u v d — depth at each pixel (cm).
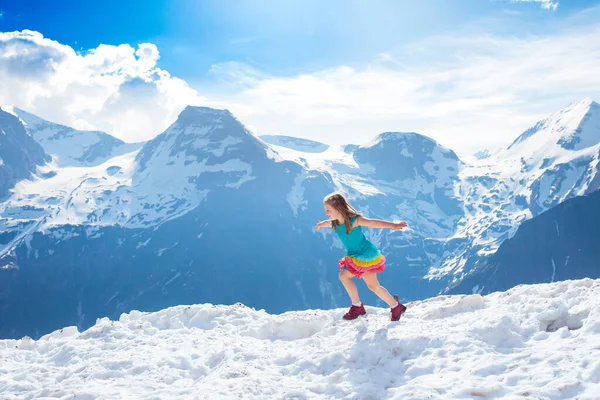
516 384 664
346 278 1005
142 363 982
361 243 966
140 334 1238
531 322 859
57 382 961
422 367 778
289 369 902
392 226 922
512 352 779
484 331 827
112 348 1151
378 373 795
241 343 1095
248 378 839
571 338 774
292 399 744
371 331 945
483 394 651
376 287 1001
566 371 658
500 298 1094
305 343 1045
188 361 988
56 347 1196
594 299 895
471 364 741
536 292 1051
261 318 1348
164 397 794
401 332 902
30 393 866
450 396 662
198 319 1322
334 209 952
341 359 870
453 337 834
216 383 837
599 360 643
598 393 587
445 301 1250
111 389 851
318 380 827
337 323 1146
